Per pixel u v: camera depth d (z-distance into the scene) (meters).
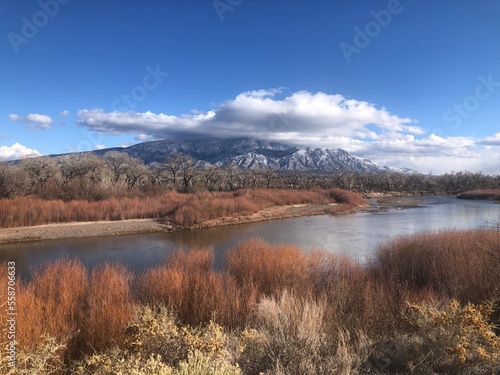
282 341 4.40
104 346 5.97
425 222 36.94
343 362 4.15
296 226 36.88
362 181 108.88
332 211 50.97
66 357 5.68
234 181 77.81
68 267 10.91
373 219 41.62
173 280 9.75
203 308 8.41
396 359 4.52
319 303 7.00
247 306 8.52
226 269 14.24
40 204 35.38
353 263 15.25
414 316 5.24
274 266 12.27
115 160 62.75
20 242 28.23
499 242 9.14
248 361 4.15
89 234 31.34
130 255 23.05
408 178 115.19
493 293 7.21
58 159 60.41
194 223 37.19
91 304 8.26
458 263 10.91
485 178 108.44
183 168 65.50
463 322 4.58
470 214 44.09
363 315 6.52
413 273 12.44
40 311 6.54
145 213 39.19
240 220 40.62
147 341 4.09
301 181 94.38
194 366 3.44
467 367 4.18
